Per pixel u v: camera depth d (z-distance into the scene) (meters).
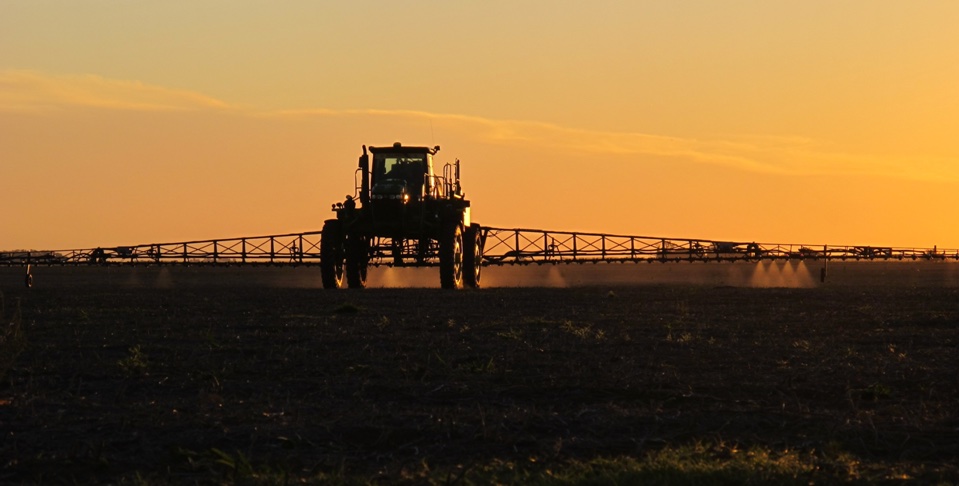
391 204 60.34
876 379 23.88
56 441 17.25
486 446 16.92
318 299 50.91
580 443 17.05
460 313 41.38
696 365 25.89
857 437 17.53
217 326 35.44
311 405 20.39
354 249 66.12
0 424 18.47
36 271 168.25
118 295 56.22
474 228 66.56
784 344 30.58
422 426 18.23
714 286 78.81
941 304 48.25
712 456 15.81
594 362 26.30
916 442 17.25
